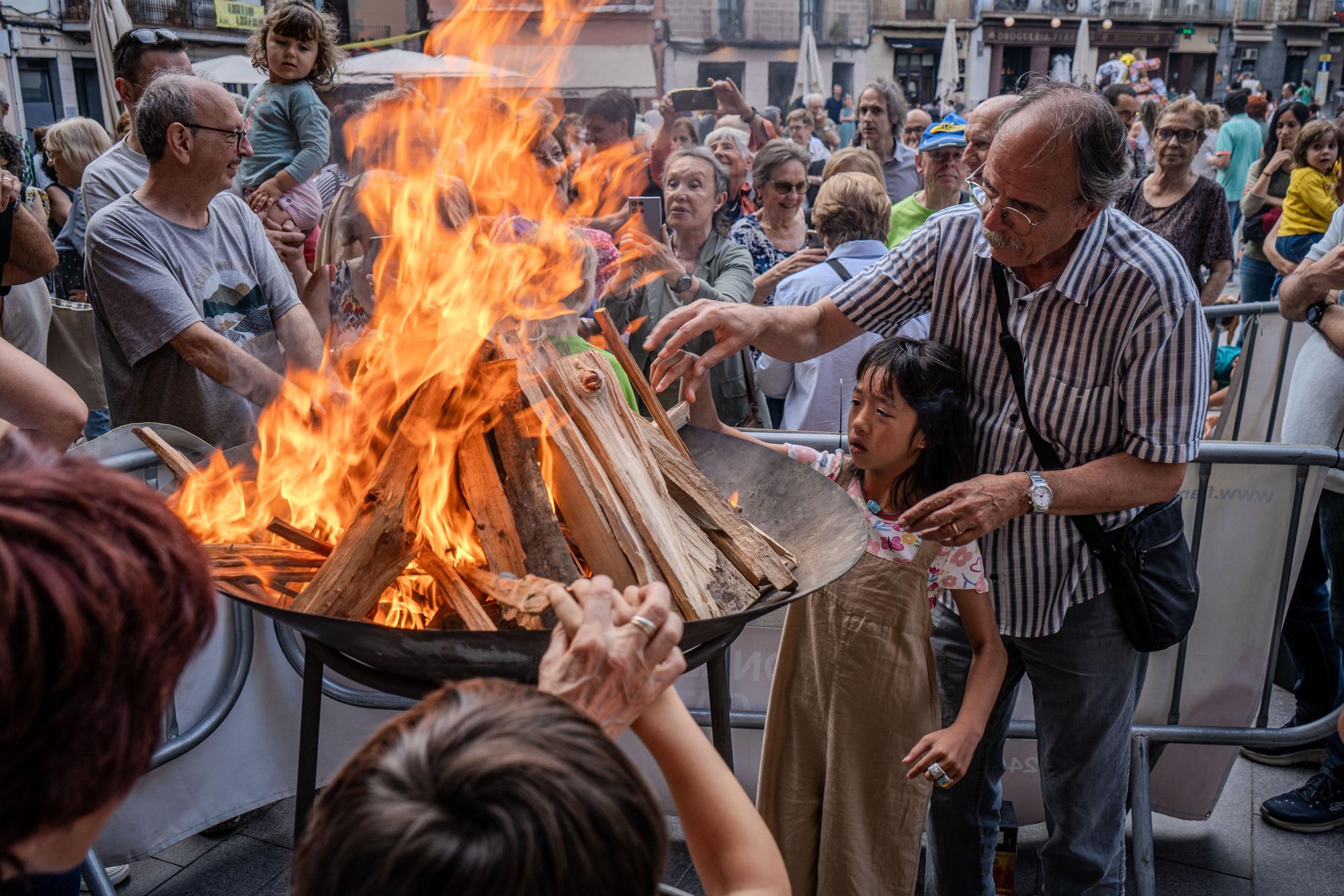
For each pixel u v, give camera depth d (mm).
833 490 1720
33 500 695
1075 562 1937
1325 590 2727
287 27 4238
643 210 3244
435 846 630
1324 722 2359
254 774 2523
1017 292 1877
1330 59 31438
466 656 1246
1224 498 2365
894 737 1883
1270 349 3928
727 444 1958
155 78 2760
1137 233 1801
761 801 2066
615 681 915
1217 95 30719
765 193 4258
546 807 652
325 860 672
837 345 2123
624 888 689
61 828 709
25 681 639
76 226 3742
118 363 2750
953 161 4246
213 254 2822
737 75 22484
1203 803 2537
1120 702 2006
